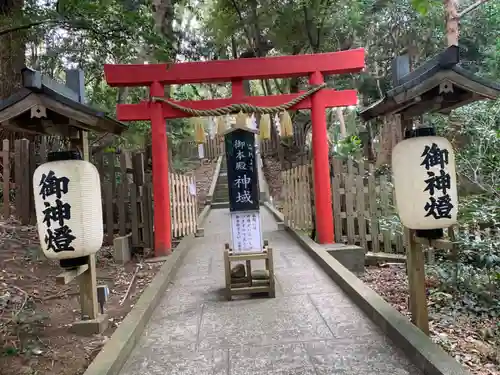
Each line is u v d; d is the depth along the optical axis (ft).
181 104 23.57
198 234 30.42
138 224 23.27
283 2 33.63
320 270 18.75
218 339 11.85
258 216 16.11
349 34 38.29
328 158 23.99
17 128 12.12
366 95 42.45
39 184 11.86
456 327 13.38
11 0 22.09
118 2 18.95
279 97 23.82
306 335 11.80
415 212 11.37
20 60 24.08
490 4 35.58
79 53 28.76
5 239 19.81
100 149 30.27
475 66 37.55
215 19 36.88
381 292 17.10
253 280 15.97
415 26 36.09
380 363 9.94
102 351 10.30
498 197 22.30
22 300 14.75
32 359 10.77
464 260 17.51
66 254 11.84
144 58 19.20
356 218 23.77
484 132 24.49
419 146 11.30
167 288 17.17
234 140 16.25
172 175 26.53
